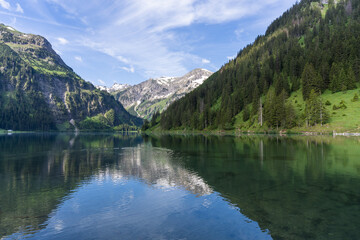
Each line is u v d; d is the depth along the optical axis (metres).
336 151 50.06
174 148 69.94
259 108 140.25
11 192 24.86
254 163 39.72
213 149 62.81
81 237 14.66
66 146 83.00
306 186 24.78
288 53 183.75
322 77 138.25
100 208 19.75
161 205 20.14
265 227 15.29
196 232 14.82
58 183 28.73
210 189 24.59
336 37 166.75
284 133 116.56
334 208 18.39
